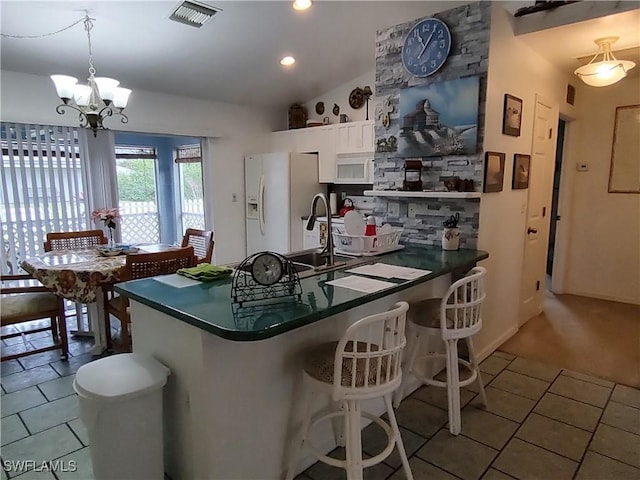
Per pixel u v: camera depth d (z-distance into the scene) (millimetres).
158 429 1662
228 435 1631
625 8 2561
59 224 4070
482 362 3137
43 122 3832
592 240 4734
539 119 3635
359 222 2852
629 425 2330
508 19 2918
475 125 2801
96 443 1572
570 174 4734
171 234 6938
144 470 1643
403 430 2275
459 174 2947
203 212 5809
